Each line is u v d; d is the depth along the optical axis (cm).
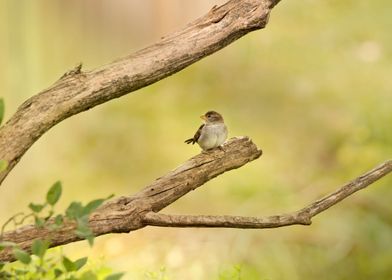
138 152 1406
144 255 1102
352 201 1239
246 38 1611
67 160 1393
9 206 1287
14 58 1281
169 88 1561
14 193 1309
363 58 1555
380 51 1566
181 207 1248
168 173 464
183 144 1417
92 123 1473
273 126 1435
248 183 1298
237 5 463
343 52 1579
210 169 475
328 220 1212
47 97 437
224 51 1611
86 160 1385
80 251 1105
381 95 1433
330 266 1131
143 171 1362
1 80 1265
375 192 1256
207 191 1288
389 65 1535
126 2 1453
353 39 1597
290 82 1535
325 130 1413
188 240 1151
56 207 1266
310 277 1108
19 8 1285
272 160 1356
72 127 1448
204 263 1091
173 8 1491
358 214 1220
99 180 1342
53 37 1345
